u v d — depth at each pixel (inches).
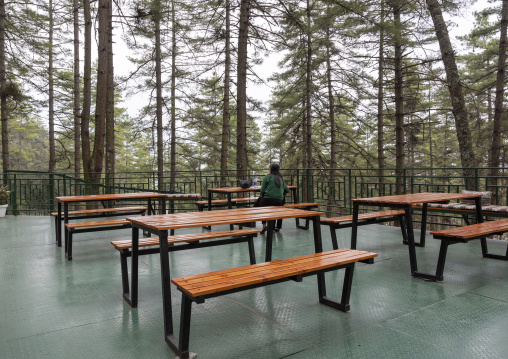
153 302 121.5
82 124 448.8
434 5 379.9
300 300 121.9
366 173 820.0
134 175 1142.3
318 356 83.4
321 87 771.4
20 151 1413.6
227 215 131.1
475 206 210.8
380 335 94.2
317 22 477.7
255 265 98.7
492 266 162.7
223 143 631.8
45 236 244.4
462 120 378.9
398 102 562.9
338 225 181.6
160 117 746.2
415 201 153.9
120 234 254.5
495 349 85.8
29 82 665.6
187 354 82.9
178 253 192.9
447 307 113.7
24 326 102.2
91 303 120.9
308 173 334.3
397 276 148.5
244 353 85.4
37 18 641.6
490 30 589.3
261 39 461.4
